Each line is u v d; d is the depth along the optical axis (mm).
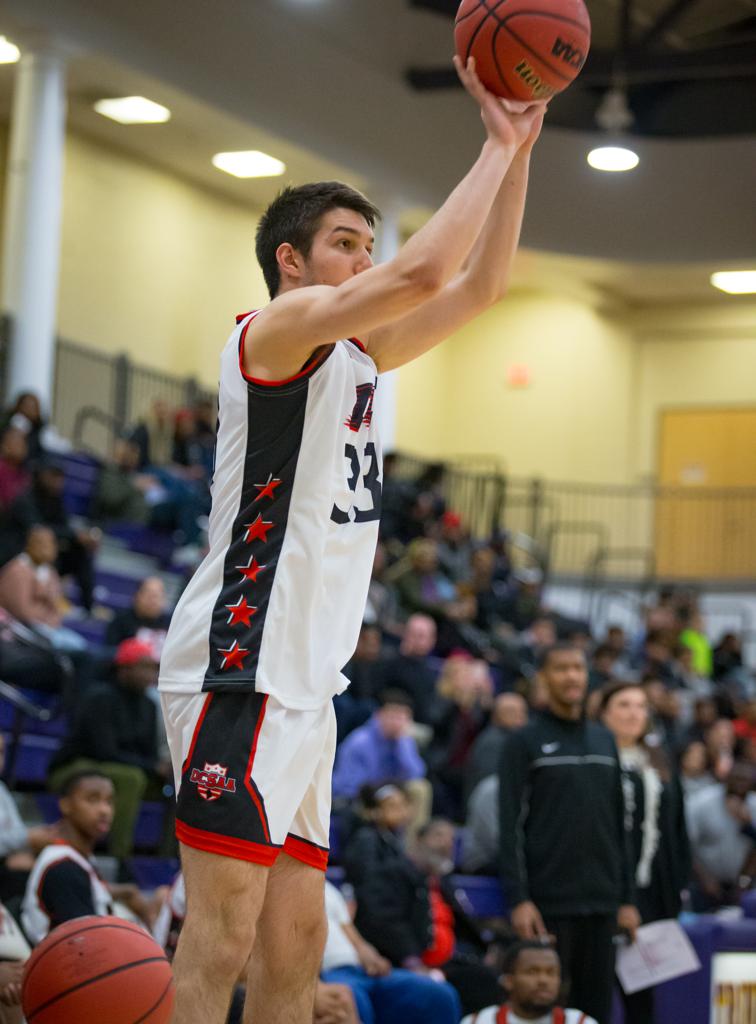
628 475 28047
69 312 21000
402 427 27719
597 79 18078
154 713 9945
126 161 21844
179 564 16625
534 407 28328
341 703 12188
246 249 24203
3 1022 5102
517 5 3256
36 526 12180
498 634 17812
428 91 20109
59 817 9688
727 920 8312
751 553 27141
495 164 3234
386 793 8297
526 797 7320
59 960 3135
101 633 13438
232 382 3375
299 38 18703
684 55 17453
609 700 8203
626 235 21406
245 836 3195
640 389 28266
